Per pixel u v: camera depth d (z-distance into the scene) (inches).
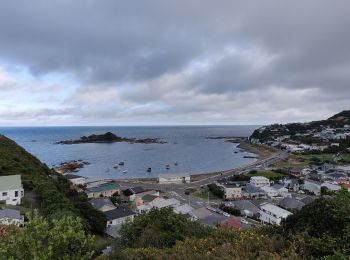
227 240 471.8
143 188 3449.8
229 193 3149.6
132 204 2711.6
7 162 2092.8
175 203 2509.8
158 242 671.8
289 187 3614.7
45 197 1534.2
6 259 307.4
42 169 2536.9
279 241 430.6
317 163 5251.0
